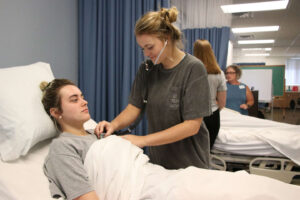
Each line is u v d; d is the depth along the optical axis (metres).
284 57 8.42
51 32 1.88
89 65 2.29
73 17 2.21
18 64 1.54
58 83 1.13
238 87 2.98
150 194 0.92
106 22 2.26
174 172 1.04
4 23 1.42
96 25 2.25
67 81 1.16
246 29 4.51
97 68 2.27
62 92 1.10
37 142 1.13
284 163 1.97
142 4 2.22
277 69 4.41
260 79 3.93
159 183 0.95
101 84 2.31
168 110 1.13
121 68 2.29
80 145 1.02
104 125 1.23
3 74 1.10
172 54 1.10
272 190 0.82
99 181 0.94
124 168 0.96
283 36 5.13
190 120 1.06
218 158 2.05
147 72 1.23
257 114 3.27
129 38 2.21
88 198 0.84
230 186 0.85
